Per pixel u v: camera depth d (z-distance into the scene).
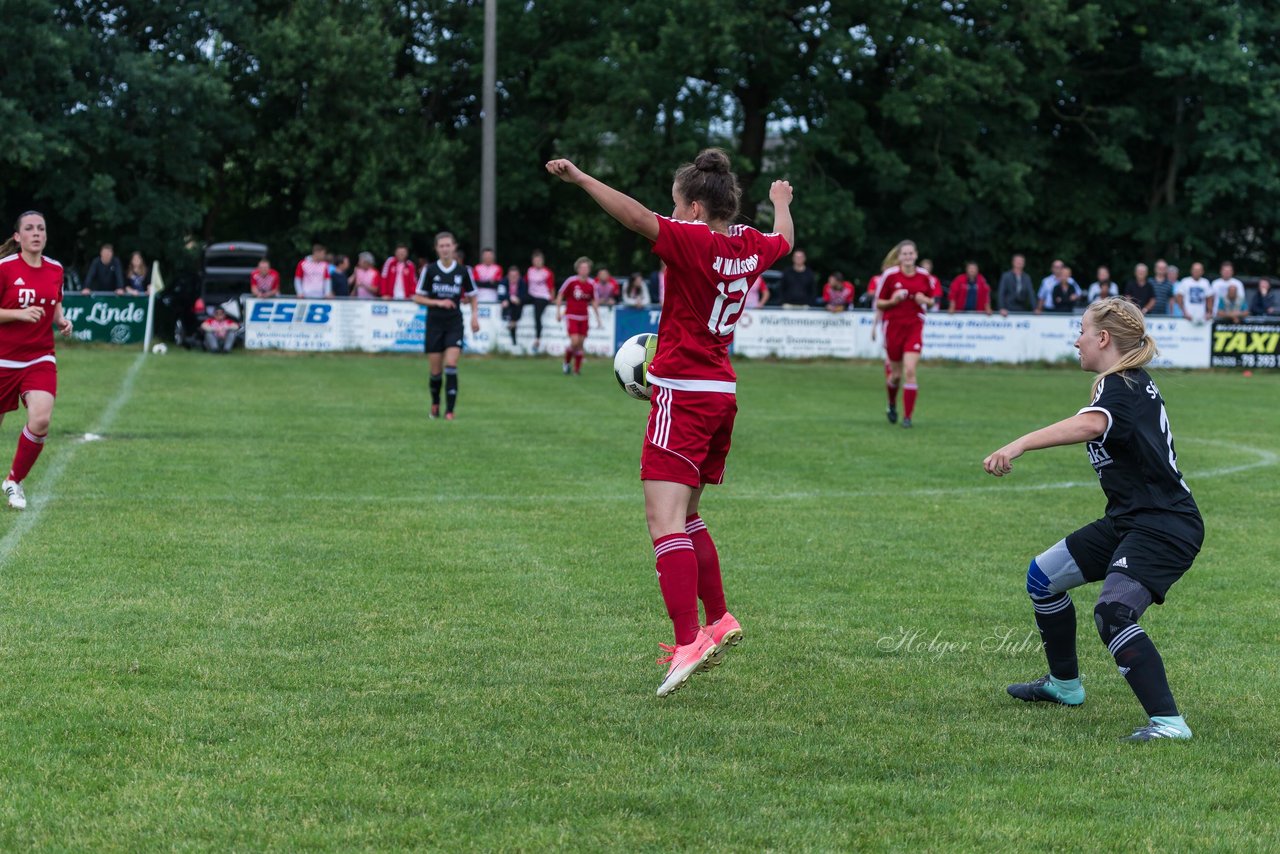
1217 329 39.22
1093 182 56.06
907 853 5.39
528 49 53.56
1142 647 6.88
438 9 51.72
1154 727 6.92
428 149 49.25
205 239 53.78
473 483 14.83
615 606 9.48
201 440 17.97
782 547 11.77
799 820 5.70
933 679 7.95
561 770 6.24
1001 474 6.88
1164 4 52.78
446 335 21.44
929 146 52.00
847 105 49.84
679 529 7.44
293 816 5.63
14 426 18.91
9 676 7.50
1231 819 5.83
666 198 49.59
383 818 5.63
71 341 36.91
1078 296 42.50
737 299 7.52
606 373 32.69
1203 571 11.16
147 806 5.71
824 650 8.53
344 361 34.66
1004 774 6.34
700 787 6.07
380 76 48.00
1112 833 5.63
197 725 6.75
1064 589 7.41
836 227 49.31
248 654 8.06
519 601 9.56
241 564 10.53
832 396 27.88
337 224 48.41
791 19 49.84
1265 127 51.56
